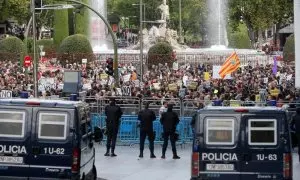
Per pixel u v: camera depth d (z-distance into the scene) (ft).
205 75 162.61
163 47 236.02
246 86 136.46
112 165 86.22
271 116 56.90
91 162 67.31
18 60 233.55
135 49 310.24
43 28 403.13
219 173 57.06
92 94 123.85
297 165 85.56
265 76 170.60
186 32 458.09
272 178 56.75
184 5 443.73
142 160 91.09
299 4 126.31
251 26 357.41
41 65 213.25
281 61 226.38
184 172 80.33
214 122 57.21
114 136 94.58
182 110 108.06
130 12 458.50
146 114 92.43
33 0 126.00
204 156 57.21
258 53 258.37
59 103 58.70
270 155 56.80
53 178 58.34
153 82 156.97
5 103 58.54
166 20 325.62
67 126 58.39
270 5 333.42
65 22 288.51
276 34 354.54
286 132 56.80
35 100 59.52
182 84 143.74
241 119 57.00
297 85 125.70
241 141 56.95
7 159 58.34
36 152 58.29
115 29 389.80
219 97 114.01
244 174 56.90
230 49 277.44
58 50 252.83
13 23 382.83
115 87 131.44
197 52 258.57
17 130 58.39
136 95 118.01
